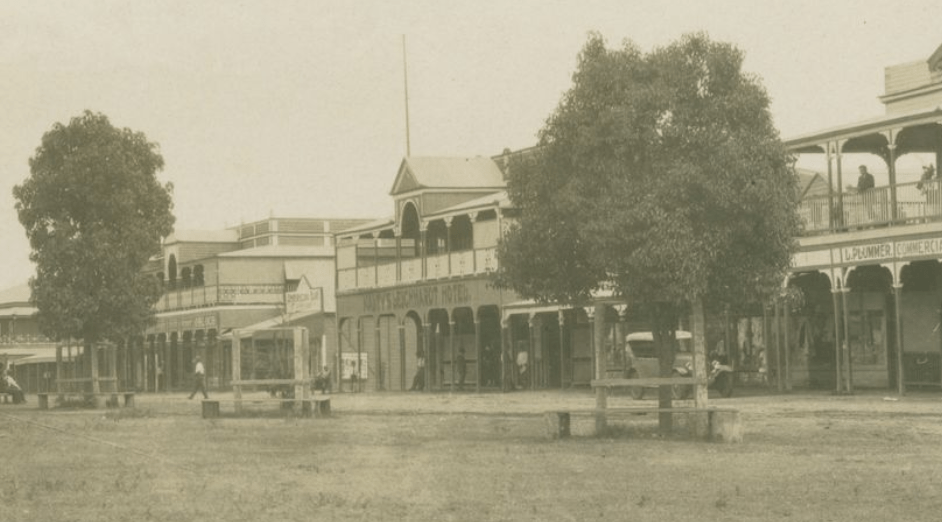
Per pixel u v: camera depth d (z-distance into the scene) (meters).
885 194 44.59
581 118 29.14
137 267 56.19
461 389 65.12
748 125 28.58
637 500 18.38
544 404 45.81
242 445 29.55
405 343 75.94
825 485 19.83
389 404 49.28
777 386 49.72
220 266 91.31
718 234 27.91
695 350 28.75
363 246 78.38
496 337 66.62
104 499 19.67
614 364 57.28
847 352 45.53
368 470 23.08
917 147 49.59
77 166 54.97
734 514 16.94
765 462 23.30
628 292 28.78
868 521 16.25
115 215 55.47
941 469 21.78
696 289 27.89
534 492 19.45
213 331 92.44
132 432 35.22
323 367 71.75
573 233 29.73
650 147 28.56
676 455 24.88
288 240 106.50
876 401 41.09
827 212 46.94
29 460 26.73
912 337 48.56
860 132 45.12
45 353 116.56
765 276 28.61
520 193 30.36
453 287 63.81
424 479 21.42
